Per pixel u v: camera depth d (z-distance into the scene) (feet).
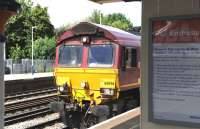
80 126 44.52
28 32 213.25
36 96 76.48
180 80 16.53
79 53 44.27
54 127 46.50
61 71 45.37
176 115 16.69
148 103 17.21
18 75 141.18
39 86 96.89
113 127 29.96
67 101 45.50
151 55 17.06
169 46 16.72
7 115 52.70
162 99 16.93
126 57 43.34
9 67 160.97
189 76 16.37
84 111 44.21
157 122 17.06
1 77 16.28
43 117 52.85
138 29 55.42
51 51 196.03
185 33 16.40
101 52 42.83
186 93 16.47
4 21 16.16
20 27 212.43
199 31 16.16
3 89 16.39
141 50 17.38
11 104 60.54
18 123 48.16
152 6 17.07
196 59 16.21
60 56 45.60
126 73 43.57
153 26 17.02
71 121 45.09
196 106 16.28
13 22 209.36
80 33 43.70
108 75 42.37
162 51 16.87
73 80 44.68
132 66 44.96
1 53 16.24
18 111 57.31
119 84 42.11
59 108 44.80
